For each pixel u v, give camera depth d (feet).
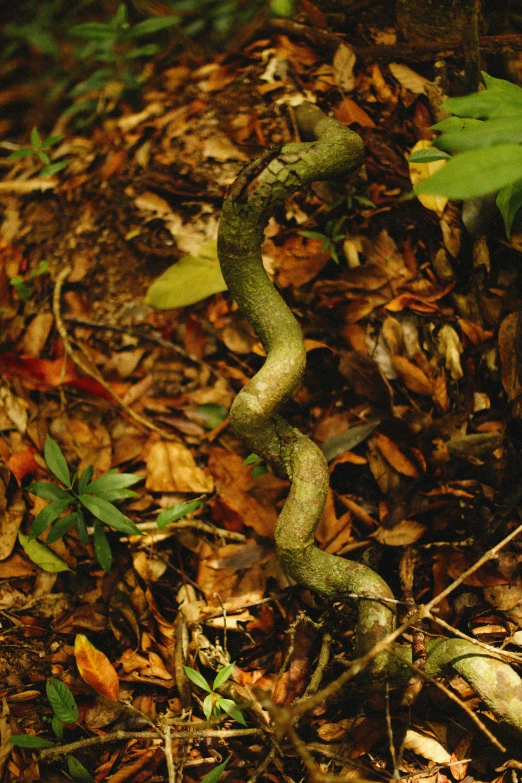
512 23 4.33
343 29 4.52
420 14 4.33
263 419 3.44
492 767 3.41
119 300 4.27
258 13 4.59
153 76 4.74
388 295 4.06
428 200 4.06
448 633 3.64
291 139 4.29
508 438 3.88
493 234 4.01
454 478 3.87
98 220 4.40
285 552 3.44
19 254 4.39
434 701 3.53
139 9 4.89
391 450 3.91
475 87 3.96
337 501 3.89
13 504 3.92
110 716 3.58
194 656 3.67
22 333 4.25
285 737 3.42
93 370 4.16
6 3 5.41
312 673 3.59
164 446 4.01
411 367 3.98
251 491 3.92
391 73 4.32
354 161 3.49
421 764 3.44
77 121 4.82
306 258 4.13
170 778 3.26
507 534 3.76
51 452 3.73
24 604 3.80
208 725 3.37
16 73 5.19
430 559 3.77
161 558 3.86
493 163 2.51
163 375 4.16
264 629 3.71
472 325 4.00
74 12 5.23
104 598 3.80
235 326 4.16
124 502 3.95
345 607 3.61
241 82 4.48
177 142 4.44
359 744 3.46
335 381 4.03
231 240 3.40
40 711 3.59
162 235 4.31
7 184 4.56
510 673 3.33
